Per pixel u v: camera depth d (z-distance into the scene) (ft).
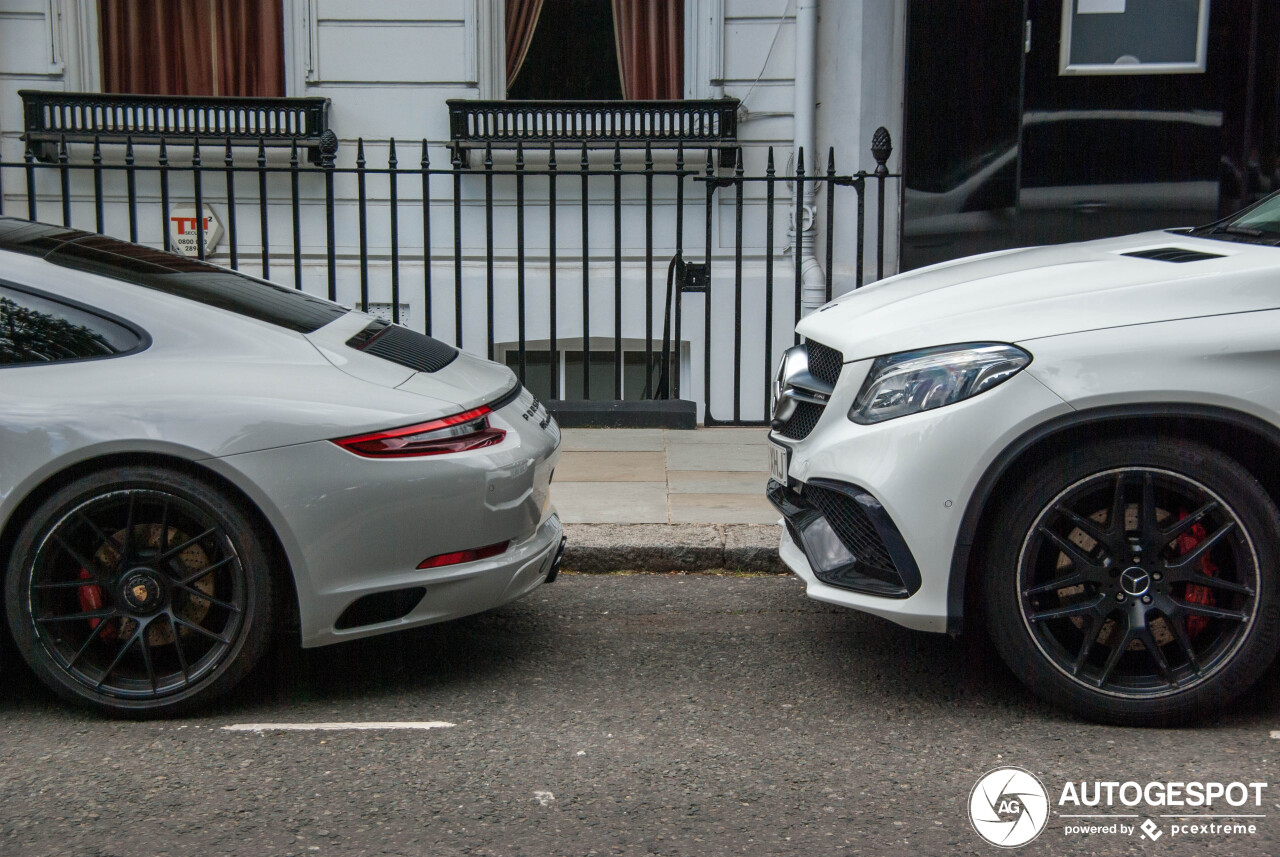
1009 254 13.57
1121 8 24.48
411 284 29.63
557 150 29.04
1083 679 10.77
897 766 10.18
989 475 10.48
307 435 10.85
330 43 29.14
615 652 13.16
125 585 10.93
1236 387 10.15
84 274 11.59
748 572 16.16
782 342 29.35
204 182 29.32
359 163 22.20
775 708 11.51
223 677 11.11
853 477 10.87
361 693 11.97
